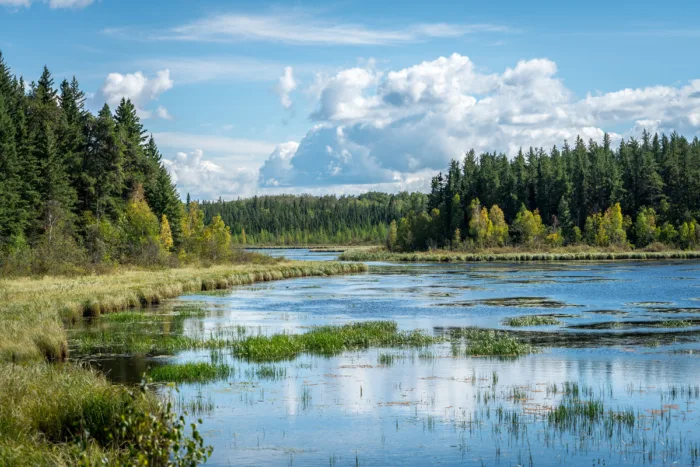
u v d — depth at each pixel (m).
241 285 56.16
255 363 21.39
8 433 10.93
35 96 72.81
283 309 37.44
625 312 35.44
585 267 79.19
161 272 61.44
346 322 31.84
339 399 16.75
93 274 55.53
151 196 87.25
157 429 9.17
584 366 20.95
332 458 12.50
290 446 13.17
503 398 16.88
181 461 9.10
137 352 23.20
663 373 19.86
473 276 65.75
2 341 20.58
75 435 11.38
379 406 16.11
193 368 19.47
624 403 16.38
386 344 25.17
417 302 41.34
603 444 13.27
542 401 16.58
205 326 29.94
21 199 62.03
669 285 52.44
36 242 60.84
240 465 12.08
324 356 22.70
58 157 68.69
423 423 14.73
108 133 74.75
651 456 12.59
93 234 65.06
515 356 22.69
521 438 13.68
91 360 21.59
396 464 12.20
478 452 12.84
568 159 162.12
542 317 32.66
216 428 14.32
